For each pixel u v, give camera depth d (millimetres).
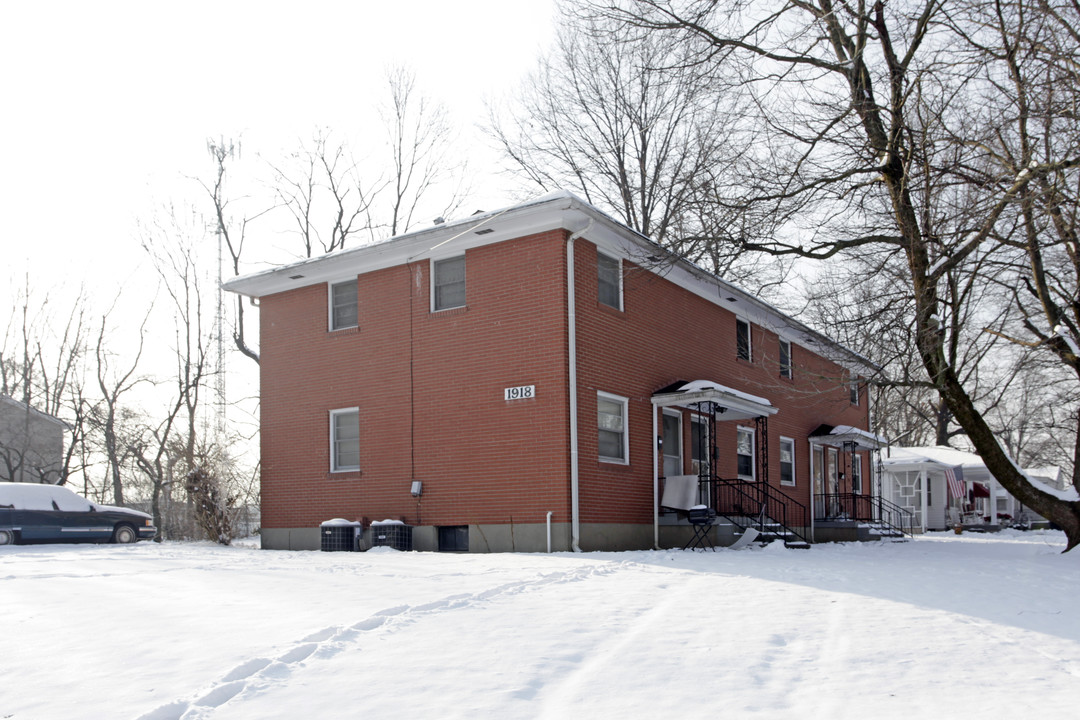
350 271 20250
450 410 18344
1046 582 13250
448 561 13750
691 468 21469
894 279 16922
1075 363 18547
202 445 28578
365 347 19859
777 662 6398
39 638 6547
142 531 24031
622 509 18344
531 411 17281
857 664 6445
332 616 7512
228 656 5902
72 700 4848
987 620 8844
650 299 20422
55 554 16078
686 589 10359
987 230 14617
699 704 5148
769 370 26578
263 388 21484
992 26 14250
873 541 28047
